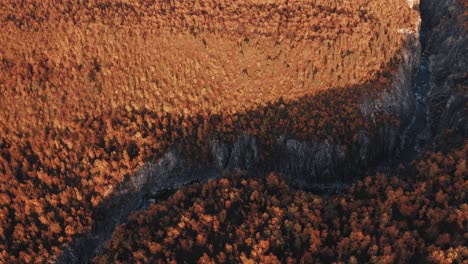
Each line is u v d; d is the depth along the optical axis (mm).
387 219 81250
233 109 114812
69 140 108688
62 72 118250
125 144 110688
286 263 76125
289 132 112938
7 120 111062
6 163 103750
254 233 83062
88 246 99312
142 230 89188
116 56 120688
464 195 84000
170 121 114625
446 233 75812
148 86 116938
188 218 88250
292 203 89000
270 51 118125
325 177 115125
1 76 115438
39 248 92250
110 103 116000
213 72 117750
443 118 120500
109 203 105562
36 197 98812
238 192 93812
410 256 73438
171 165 112562
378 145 117250
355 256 75312
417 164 98625
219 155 114188
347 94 115750
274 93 116062
